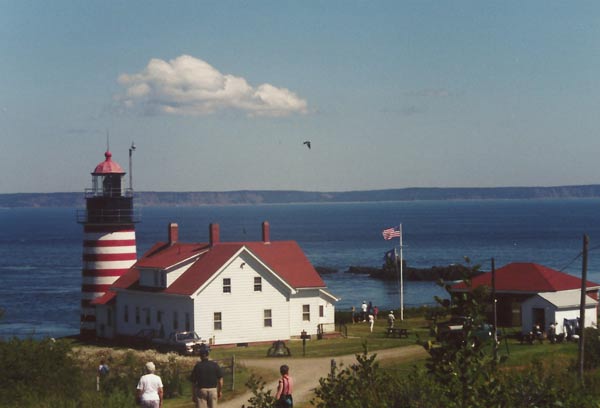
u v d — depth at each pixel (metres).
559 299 73.06
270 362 61.22
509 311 77.38
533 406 22.75
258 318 77.06
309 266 83.31
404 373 45.03
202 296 74.81
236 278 76.19
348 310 117.88
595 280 153.00
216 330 75.31
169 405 46.03
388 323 86.25
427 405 22.89
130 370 53.38
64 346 43.72
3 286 162.12
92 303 86.75
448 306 20.72
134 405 35.47
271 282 77.69
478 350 20.52
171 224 87.31
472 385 20.22
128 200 88.31
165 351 72.75
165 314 78.50
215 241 81.19
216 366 29.89
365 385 25.48
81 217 88.94
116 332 85.12
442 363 20.53
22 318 118.88
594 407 25.92
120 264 87.56
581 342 48.47
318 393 26.41
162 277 79.19
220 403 45.91
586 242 51.03
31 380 40.59
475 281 78.38
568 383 35.62
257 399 30.42
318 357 63.50
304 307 80.75
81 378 44.12
